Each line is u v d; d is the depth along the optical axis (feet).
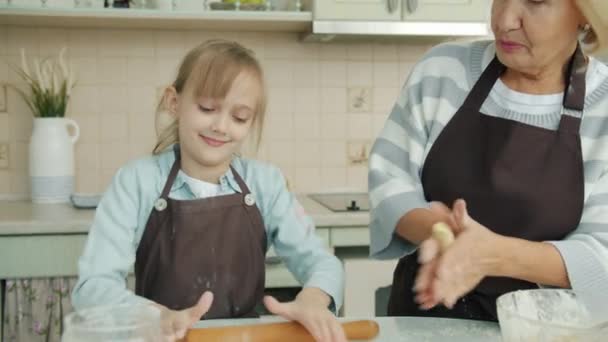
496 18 3.70
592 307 3.19
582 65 3.88
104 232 4.16
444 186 3.98
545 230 3.80
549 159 3.80
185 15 7.39
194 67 4.26
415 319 3.69
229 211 4.45
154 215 4.36
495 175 3.85
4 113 8.05
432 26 7.64
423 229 3.55
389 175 4.10
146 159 4.51
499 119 3.94
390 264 7.18
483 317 3.91
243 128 4.29
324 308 3.59
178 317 3.10
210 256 4.35
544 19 3.50
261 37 8.45
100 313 2.76
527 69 3.75
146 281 4.39
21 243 6.57
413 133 4.12
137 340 2.66
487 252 3.14
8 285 6.60
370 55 8.70
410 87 4.26
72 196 7.61
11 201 7.93
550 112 3.92
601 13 3.37
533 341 2.57
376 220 3.95
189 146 4.27
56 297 6.70
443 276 3.00
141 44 8.21
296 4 7.86
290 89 8.58
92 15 7.27
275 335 3.25
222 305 4.34
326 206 7.52
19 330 6.66
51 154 7.68
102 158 8.26
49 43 8.04
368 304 7.16
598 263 3.26
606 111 3.78
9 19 7.57
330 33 7.54
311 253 4.40
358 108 8.73
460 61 4.19
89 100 8.19
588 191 3.72
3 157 8.09
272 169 4.74
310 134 8.67
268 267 6.89
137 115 8.28
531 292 3.12
